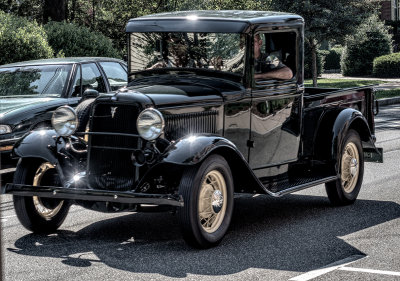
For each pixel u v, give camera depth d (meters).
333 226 6.90
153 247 6.11
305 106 7.79
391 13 46.88
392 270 5.33
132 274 5.26
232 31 6.91
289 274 5.23
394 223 7.00
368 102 8.84
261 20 7.06
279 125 7.39
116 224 7.09
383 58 36.12
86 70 10.85
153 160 5.96
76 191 5.99
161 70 7.22
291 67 7.50
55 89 10.41
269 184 7.29
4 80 10.68
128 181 6.11
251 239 6.38
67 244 6.25
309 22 26.67
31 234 6.68
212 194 6.05
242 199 8.46
